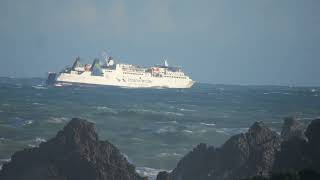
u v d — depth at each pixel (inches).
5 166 6476.4
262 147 6953.7
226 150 7091.5
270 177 4889.3
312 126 6146.7
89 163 6215.6
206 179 6958.7
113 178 6304.1
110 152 6584.6
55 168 6215.6
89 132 6609.3
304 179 4722.0
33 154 6437.0
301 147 6053.2
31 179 6195.9
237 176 6609.3
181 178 7180.1
